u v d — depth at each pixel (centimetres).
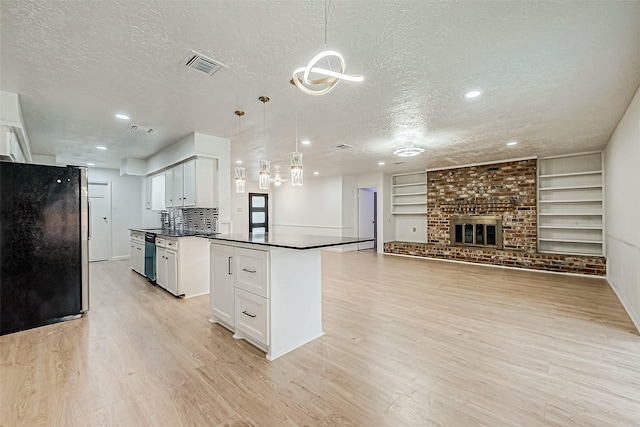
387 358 230
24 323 290
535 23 177
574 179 562
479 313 329
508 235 609
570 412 166
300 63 224
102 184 707
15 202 292
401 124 371
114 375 205
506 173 612
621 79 250
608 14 168
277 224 1068
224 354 238
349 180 888
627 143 329
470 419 161
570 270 521
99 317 322
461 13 168
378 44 199
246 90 271
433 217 731
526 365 218
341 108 318
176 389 189
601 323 297
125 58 215
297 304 254
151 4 159
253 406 173
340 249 860
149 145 484
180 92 275
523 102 300
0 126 267
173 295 405
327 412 168
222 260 292
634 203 309
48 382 196
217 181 435
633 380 197
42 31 182
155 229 551
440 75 243
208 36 190
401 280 492
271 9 164
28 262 296
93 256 693
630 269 332
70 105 304
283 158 607
